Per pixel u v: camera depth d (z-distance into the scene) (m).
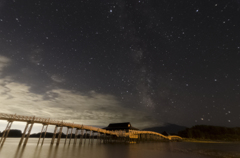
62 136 123.25
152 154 22.34
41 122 24.45
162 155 21.88
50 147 24.52
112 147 30.44
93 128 38.28
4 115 19.45
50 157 15.66
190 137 122.38
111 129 58.44
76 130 33.59
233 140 102.38
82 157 16.83
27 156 15.51
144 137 64.81
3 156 14.95
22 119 21.61
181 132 137.88
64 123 29.00
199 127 139.88
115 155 19.56
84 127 34.91
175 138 98.81
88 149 24.81
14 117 20.59
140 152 24.03
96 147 29.22
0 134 89.12
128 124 58.22
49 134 122.50
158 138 79.75
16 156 15.21
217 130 130.12
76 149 23.97
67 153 19.03
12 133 98.56
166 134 96.88
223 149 35.56
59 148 23.94
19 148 20.67
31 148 21.61
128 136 48.00
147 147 34.53
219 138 110.94
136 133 55.12
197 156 22.50
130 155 20.22
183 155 22.98
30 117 22.70
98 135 40.44
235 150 33.03
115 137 48.62
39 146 24.77
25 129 22.20
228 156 23.48
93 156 17.88
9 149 19.31
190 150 31.59
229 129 129.50
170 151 27.94
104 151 23.14
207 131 130.62
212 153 27.02
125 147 31.88
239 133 121.81
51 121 26.28
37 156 15.80
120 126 58.56
